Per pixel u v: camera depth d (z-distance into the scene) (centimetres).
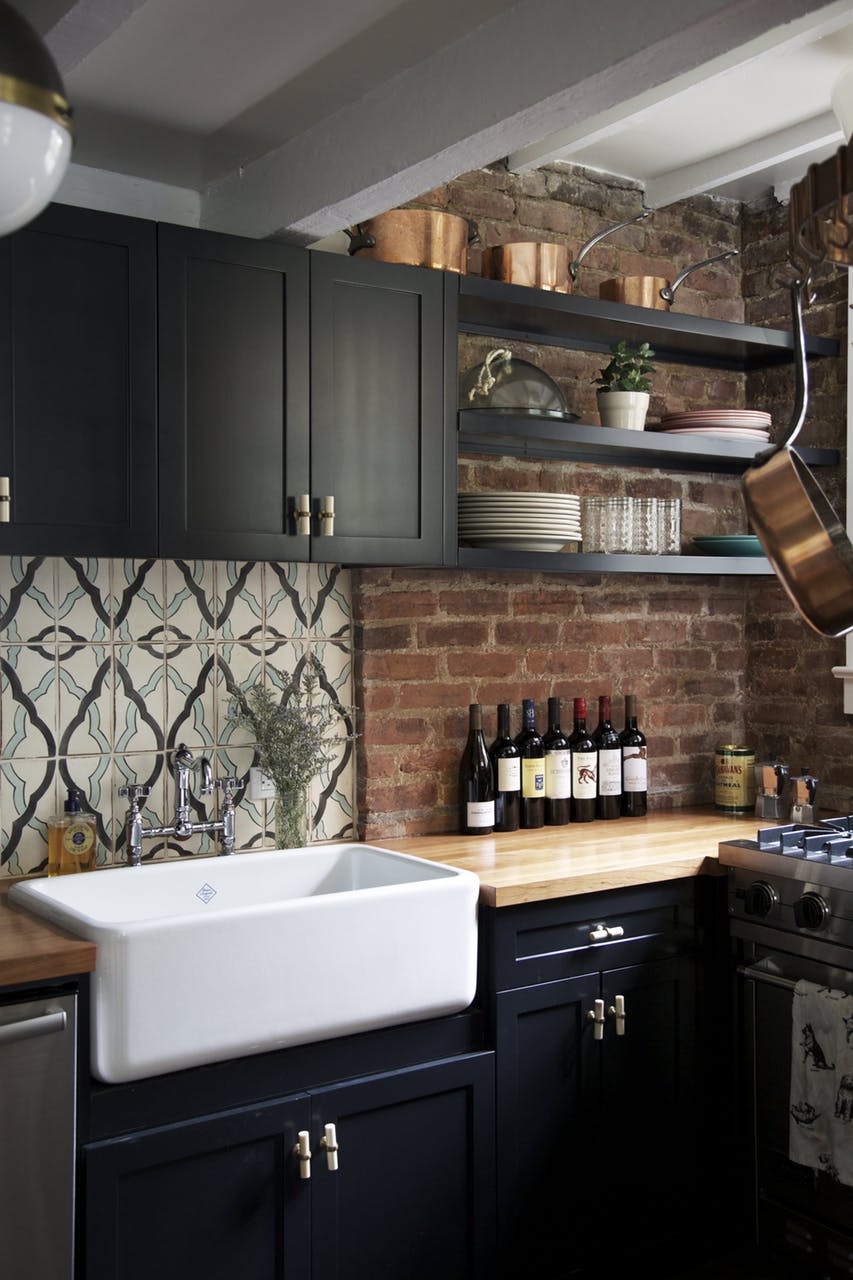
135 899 258
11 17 106
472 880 246
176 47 226
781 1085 278
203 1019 213
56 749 269
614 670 353
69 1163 201
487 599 328
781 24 179
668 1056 286
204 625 288
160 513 245
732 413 335
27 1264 198
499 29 213
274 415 260
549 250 306
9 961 196
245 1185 220
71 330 235
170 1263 212
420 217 285
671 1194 285
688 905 290
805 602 170
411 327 279
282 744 283
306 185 261
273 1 208
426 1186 244
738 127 312
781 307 366
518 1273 257
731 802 352
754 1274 287
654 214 359
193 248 249
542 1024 263
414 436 279
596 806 340
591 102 206
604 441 309
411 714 314
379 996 234
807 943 268
